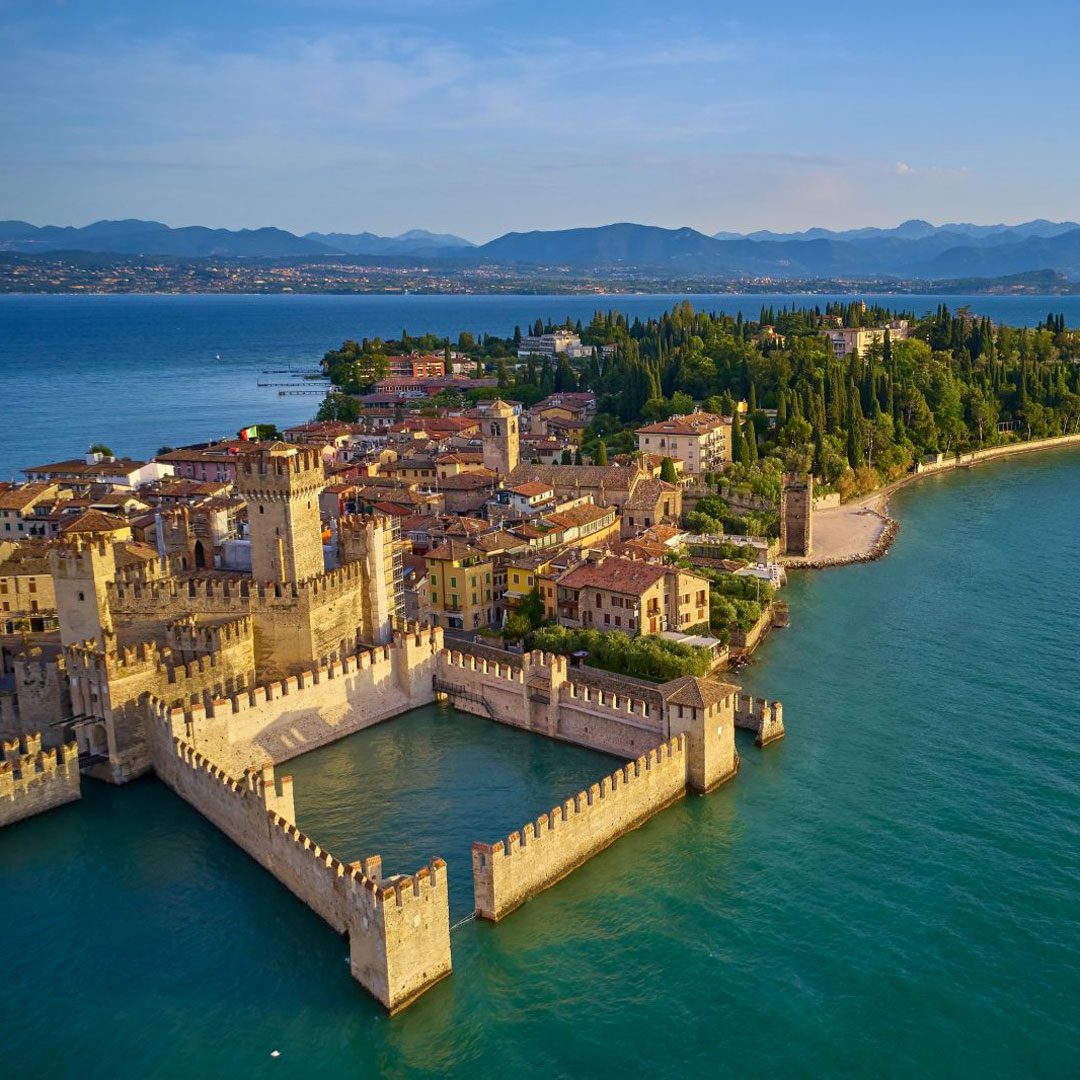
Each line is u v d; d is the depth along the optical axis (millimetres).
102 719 101062
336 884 75000
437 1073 64750
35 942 76875
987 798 97000
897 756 105688
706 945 76500
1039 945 76250
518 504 186750
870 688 123812
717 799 97625
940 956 75188
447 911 72625
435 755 108625
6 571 147000
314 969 73562
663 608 135750
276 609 117125
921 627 146000
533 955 75312
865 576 173875
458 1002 70562
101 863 87562
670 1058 66062
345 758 108250
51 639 141750
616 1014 69688
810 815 94438
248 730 104812
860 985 72438
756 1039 67625
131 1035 67750
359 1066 65250
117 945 76500
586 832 86812
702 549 173625
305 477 119875
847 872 85500
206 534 145000
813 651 137000
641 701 104375
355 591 125500
